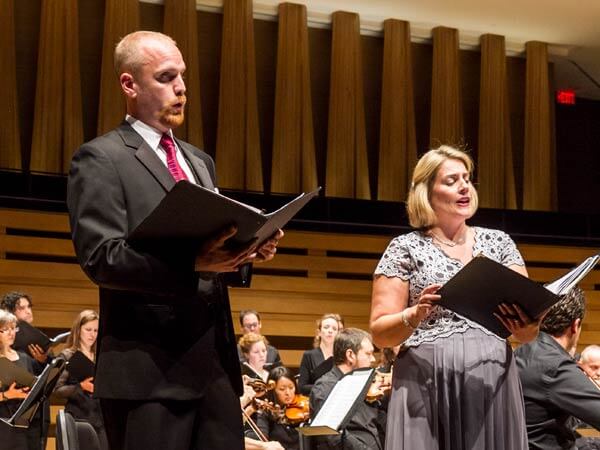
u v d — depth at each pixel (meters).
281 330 9.18
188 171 2.33
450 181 2.85
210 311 2.18
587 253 10.52
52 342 6.40
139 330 2.10
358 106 10.36
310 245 9.58
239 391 2.22
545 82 11.19
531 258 10.30
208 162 2.46
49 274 8.34
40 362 6.29
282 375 6.18
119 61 2.29
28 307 6.66
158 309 2.11
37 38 9.27
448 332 2.73
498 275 2.46
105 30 9.35
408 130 10.54
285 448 5.99
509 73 11.29
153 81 2.26
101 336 2.14
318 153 10.43
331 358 6.68
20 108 9.12
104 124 9.20
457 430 2.67
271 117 10.27
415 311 2.60
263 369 6.66
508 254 2.88
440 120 10.65
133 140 2.22
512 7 10.53
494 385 2.70
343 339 5.61
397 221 9.95
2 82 8.87
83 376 6.04
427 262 2.80
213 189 2.34
